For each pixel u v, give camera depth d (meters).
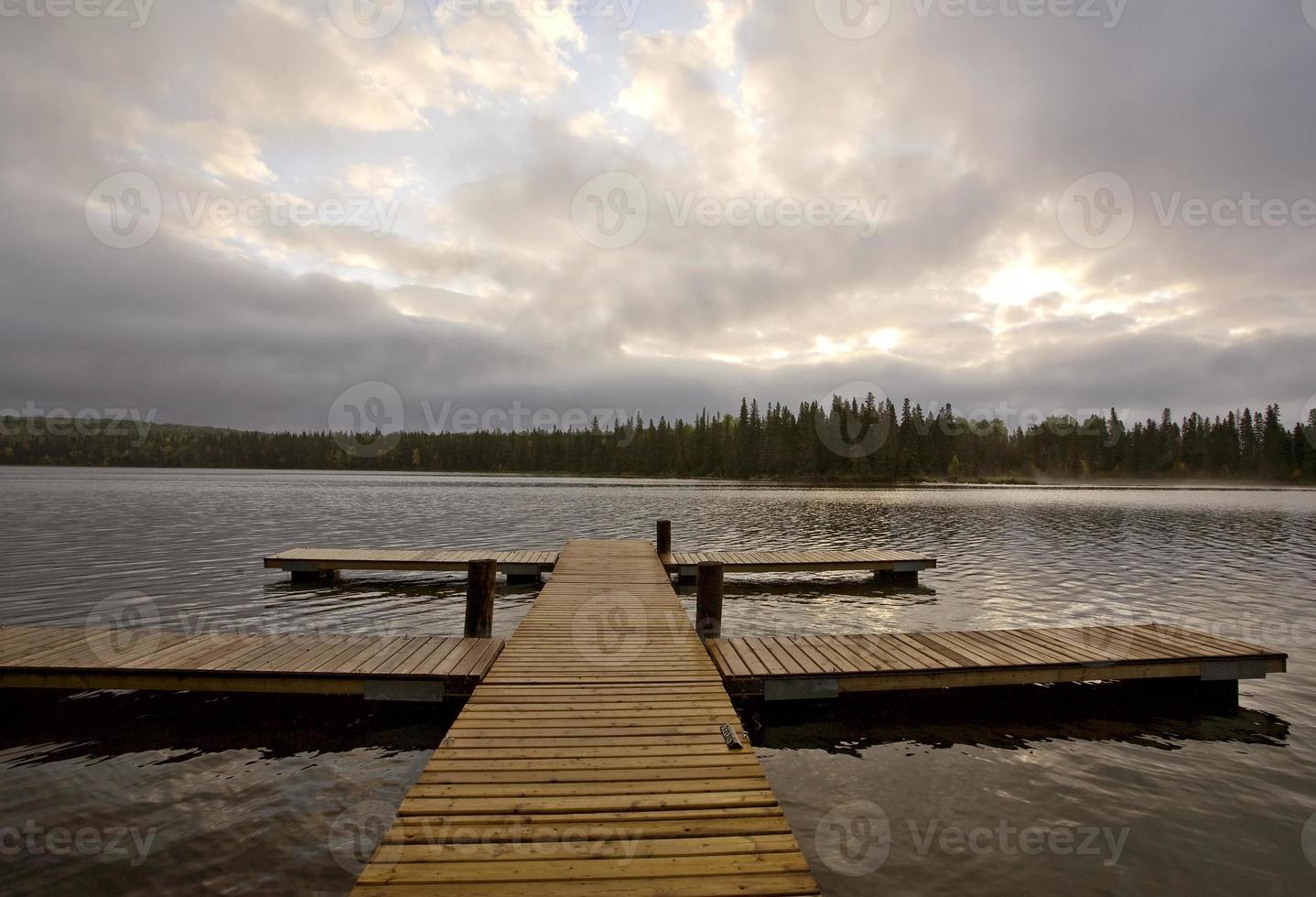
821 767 6.59
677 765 5.14
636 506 44.06
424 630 11.92
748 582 17.38
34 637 8.71
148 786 5.99
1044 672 8.07
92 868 4.73
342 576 17.45
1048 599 14.97
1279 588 16.14
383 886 3.57
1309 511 42.94
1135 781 6.30
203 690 7.43
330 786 6.03
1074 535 27.86
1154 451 105.12
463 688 7.48
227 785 6.03
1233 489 83.12
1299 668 9.79
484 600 9.55
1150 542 25.39
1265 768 6.59
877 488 78.19
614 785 4.79
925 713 8.02
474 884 3.61
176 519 30.88
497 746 5.45
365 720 7.55
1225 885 4.68
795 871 3.80
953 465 100.50
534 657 8.05
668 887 3.62
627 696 6.75
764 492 65.00
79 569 17.08
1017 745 7.14
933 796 5.99
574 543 19.42
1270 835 5.33
